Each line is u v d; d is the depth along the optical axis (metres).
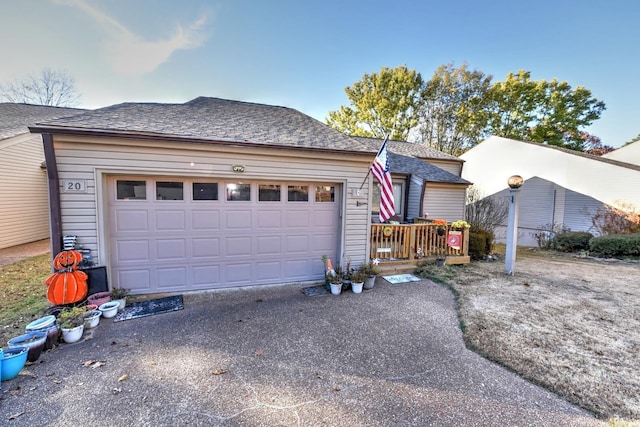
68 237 4.57
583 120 22.05
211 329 4.09
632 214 10.83
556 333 4.01
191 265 5.51
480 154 16.44
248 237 5.85
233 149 5.42
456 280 6.51
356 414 2.46
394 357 3.40
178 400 2.61
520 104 21.77
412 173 11.15
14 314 4.38
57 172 4.52
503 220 15.18
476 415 2.46
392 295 5.61
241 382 2.89
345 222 6.43
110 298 4.63
